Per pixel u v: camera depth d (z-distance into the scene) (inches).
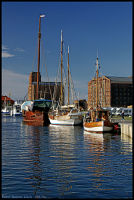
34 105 3218.5
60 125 2608.3
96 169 650.8
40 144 1147.3
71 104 2800.2
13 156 836.6
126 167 673.6
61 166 684.1
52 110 3090.6
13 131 1973.4
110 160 764.0
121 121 2133.4
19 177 576.4
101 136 1498.5
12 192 478.6
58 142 1221.1
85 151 935.0
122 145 1093.1
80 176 585.9
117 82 5693.9
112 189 495.2
